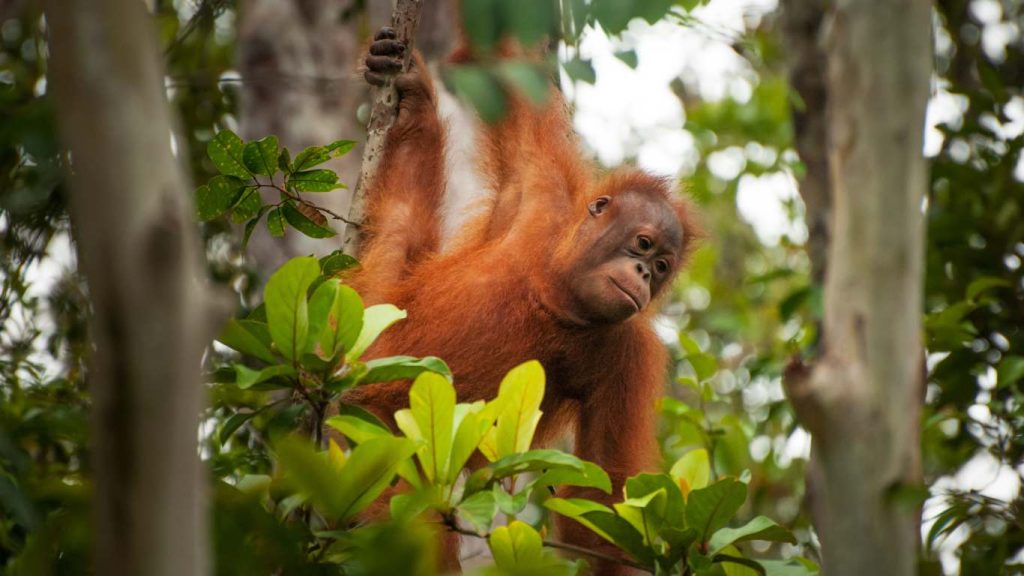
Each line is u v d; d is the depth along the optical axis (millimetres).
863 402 5668
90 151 3205
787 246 17062
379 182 9742
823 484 5715
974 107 11758
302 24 14445
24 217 10234
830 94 6020
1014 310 10922
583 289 9539
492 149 10477
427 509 6363
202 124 13062
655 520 6629
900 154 5777
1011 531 9523
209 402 8625
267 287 6094
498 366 9508
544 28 6230
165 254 3197
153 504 3223
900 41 5816
